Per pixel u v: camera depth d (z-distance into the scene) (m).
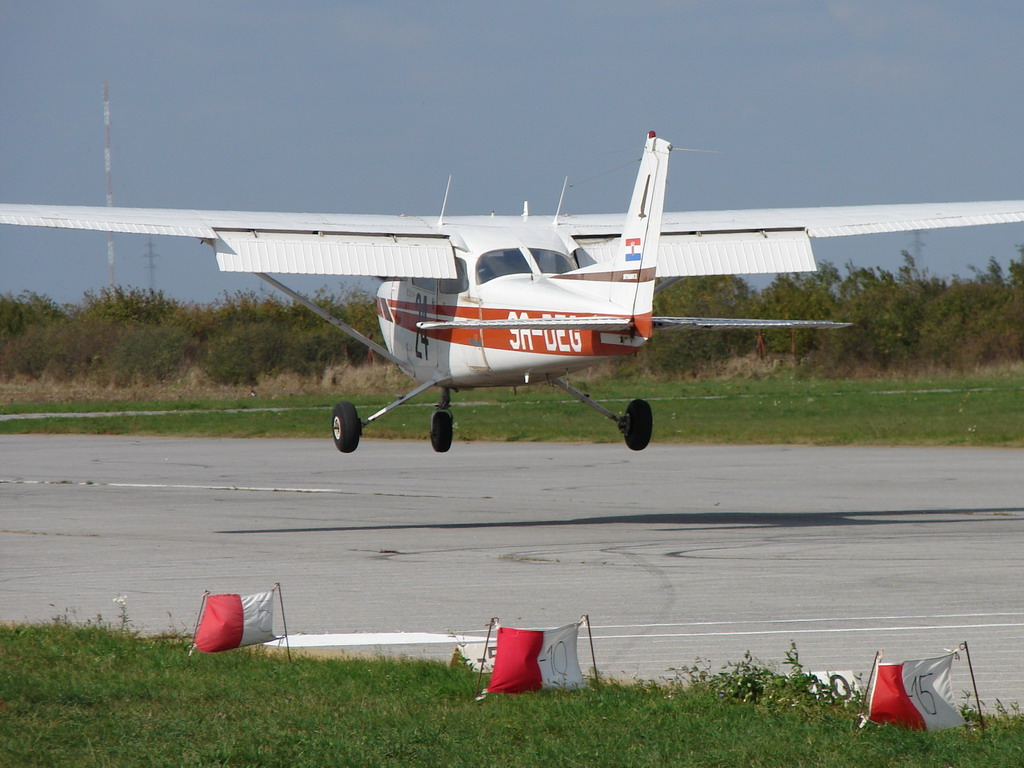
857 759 22.44
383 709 25.95
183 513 66.38
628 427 60.31
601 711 25.81
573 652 28.16
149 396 195.25
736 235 58.84
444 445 63.38
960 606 37.38
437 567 46.38
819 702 26.31
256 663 30.64
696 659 30.92
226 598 32.19
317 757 22.72
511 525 60.22
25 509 68.62
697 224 59.81
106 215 55.81
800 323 51.41
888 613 36.44
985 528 56.69
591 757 22.69
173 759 22.58
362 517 64.06
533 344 55.69
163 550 51.81
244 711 25.89
